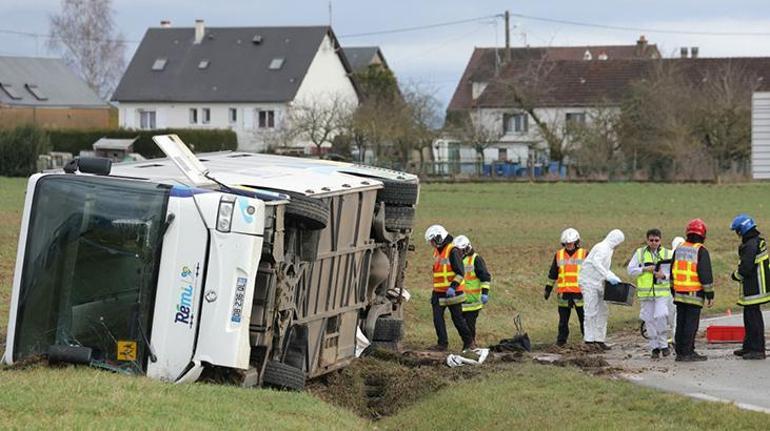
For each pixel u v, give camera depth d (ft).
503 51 586.04
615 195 350.23
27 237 76.02
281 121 510.99
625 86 495.82
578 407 75.15
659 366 96.78
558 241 223.30
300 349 84.69
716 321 136.77
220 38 563.07
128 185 75.72
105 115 577.43
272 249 77.10
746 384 86.17
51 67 575.79
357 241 93.76
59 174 77.10
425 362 99.04
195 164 79.82
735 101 422.82
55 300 75.41
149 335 74.49
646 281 104.78
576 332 132.16
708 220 271.28
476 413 76.43
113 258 75.05
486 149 490.49
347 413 76.54
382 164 450.71
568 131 446.19
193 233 74.64
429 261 186.60
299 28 556.51
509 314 147.02
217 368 75.61
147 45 568.82
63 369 72.08
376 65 592.19
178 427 57.31
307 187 84.79
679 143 420.77
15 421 55.21
